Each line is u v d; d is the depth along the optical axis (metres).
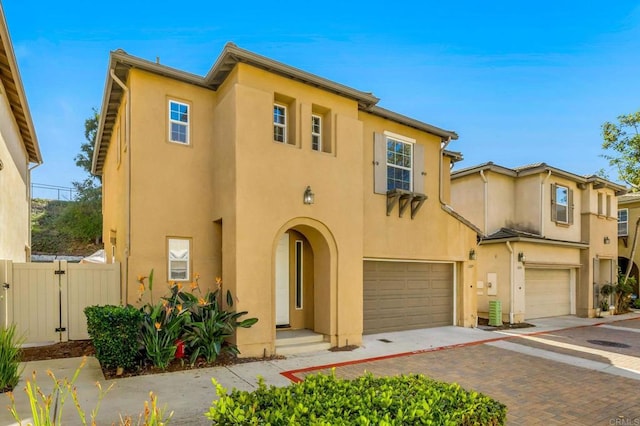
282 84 9.50
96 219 27.16
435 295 13.55
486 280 16.33
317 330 10.31
